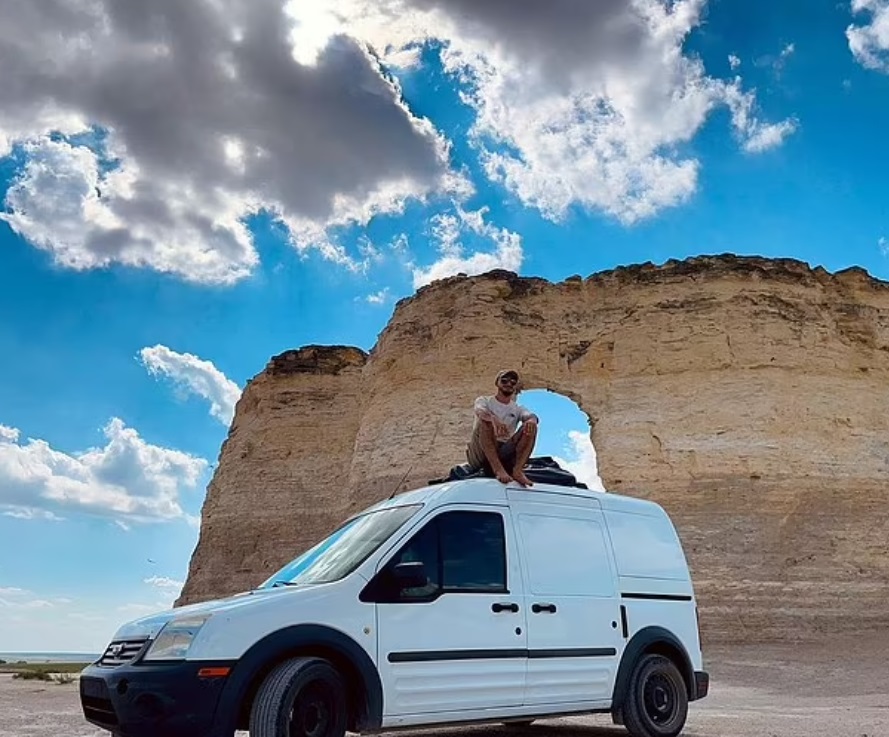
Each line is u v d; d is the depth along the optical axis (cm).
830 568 3716
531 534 1051
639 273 4547
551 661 1020
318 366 6141
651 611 1141
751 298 4206
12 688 2445
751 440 3962
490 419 1076
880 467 4038
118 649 878
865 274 4425
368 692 877
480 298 4766
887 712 1686
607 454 4219
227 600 898
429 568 955
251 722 823
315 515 5706
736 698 2123
